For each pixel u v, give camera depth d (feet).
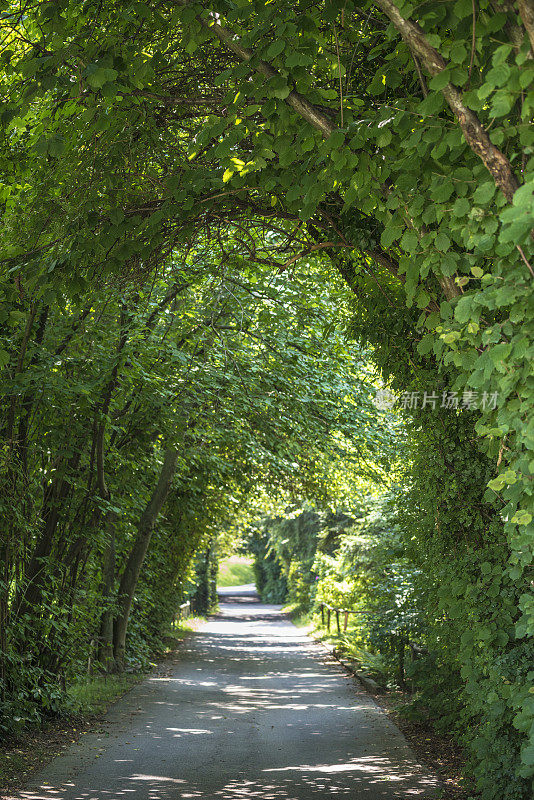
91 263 23.25
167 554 76.79
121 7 22.43
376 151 18.48
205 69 24.16
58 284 22.67
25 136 30.48
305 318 53.88
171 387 47.47
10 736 31.99
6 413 34.30
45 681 36.29
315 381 55.16
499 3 13.57
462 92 14.65
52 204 23.48
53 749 31.22
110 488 44.62
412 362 26.61
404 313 26.14
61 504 37.86
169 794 24.98
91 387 35.81
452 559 26.13
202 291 50.72
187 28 20.04
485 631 21.68
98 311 40.63
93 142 23.49
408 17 14.74
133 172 23.48
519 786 20.74
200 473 67.92
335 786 26.00
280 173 21.57
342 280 42.16
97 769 28.19
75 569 40.50
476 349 16.16
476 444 25.09
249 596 236.43
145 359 42.86
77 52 21.15
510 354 14.08
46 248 23.25
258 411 53.67
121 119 23.30
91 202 22.53
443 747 31.81
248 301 50.47
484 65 14.75
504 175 14.15
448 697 31.94
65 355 37.40
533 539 15.42
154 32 23.99
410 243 16.85
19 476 34.50
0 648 32.81
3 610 33.01
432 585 29.71
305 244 25.90
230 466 65.36
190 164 23.80
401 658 47.34
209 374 50.01
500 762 21.47
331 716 39.73
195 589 119.55
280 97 17.94
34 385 33.04
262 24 17.94
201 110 24.64
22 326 34.06
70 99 22.91
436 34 15.15
